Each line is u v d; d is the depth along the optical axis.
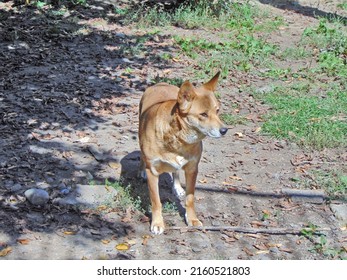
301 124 10.98
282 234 7.77
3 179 8.66
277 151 10.09
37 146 9.79
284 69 14.08
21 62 13.67
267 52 15.16
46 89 12.21
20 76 12.80
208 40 16.05
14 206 8.00
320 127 10.80
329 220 8.12
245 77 13.55
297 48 15.53
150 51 14.97
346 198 8.60
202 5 18.28
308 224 7.96
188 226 7.76
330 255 7.34
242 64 14.10
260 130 10.80
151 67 13.94
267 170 9.44
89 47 15.04
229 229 7.77
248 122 11.20
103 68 13.69
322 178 9.15
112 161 9.45
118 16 17.73
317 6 20.64
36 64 13.61
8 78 12.67
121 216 7.95
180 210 8.20
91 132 10.48
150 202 8.28
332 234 7.81
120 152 9.75
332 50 15.56
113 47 15.16
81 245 7.36
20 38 15.25
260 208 8.37
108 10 18.23
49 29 15.90
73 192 8.35
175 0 19.36
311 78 13.54
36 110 11.20
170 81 12.88
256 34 16.89
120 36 15.95
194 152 7.29
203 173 9.27
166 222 7.89
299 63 14.73
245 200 8.55
